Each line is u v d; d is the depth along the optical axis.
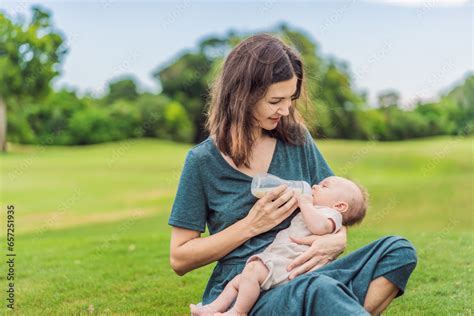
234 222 2.77
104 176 21.61
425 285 4.36
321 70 28.20
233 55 2.74
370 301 2.48
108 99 32.12
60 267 5.42
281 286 2.53
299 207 2.79
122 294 4.46
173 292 4.43
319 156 3.06
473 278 4.48
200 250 2.71
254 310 2.57
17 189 18.83
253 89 2.64
